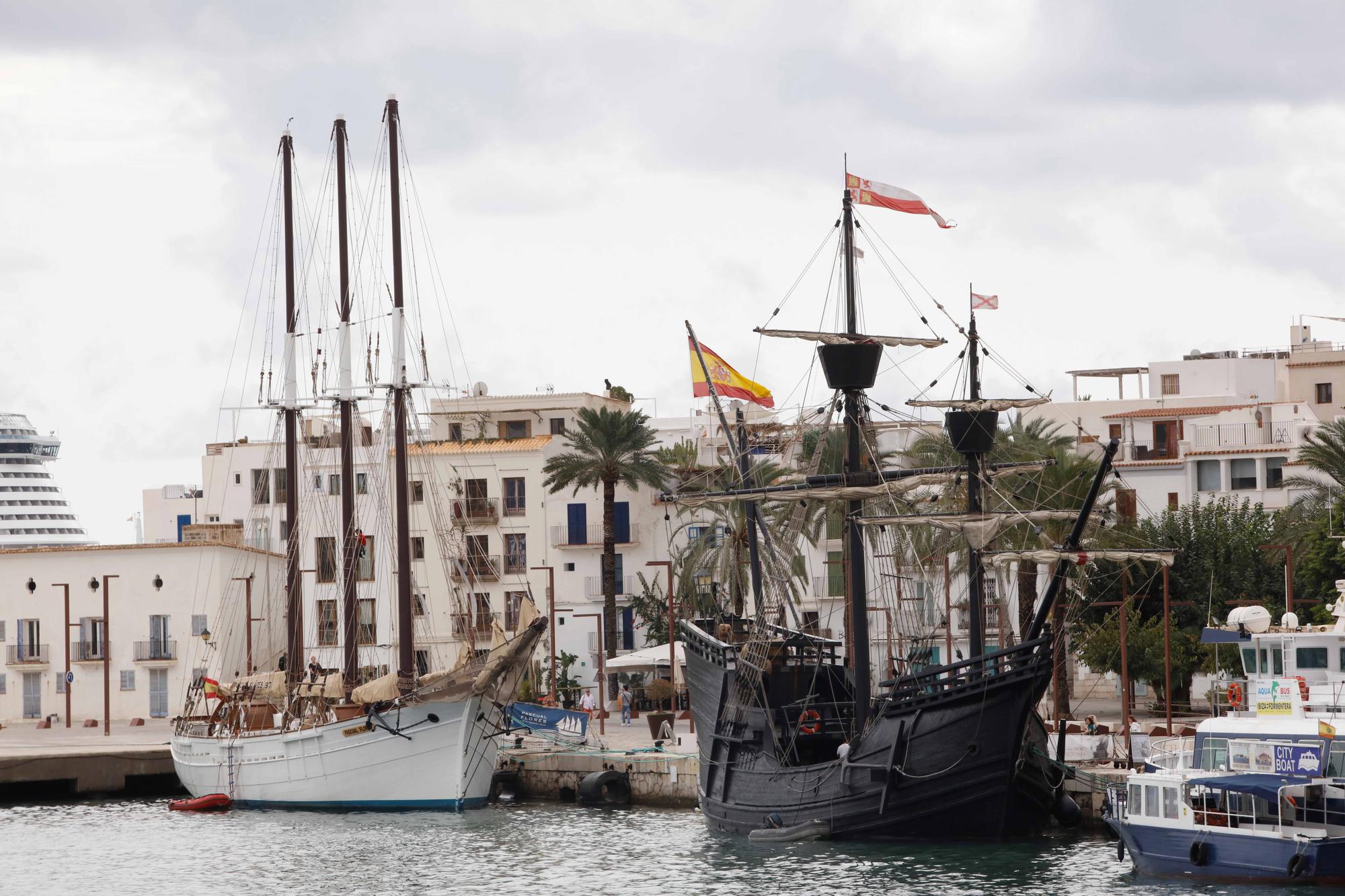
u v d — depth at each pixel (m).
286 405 94.25
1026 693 56.88
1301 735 51.34
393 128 87.31
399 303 86.19
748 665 65.56
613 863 59.19
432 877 57.84
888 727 59.41
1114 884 51.12
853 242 66.88
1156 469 110.44
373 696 77.38
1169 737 64.56
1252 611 56.25
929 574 80.88
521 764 79.12
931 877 53.44
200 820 75.06
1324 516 85.00
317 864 61.22
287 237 95.62
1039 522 61.25
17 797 85.81
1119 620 80.00
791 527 85.81
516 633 75.81
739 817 64.25
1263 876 49.38
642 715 107.00
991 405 63.19
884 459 91.94
